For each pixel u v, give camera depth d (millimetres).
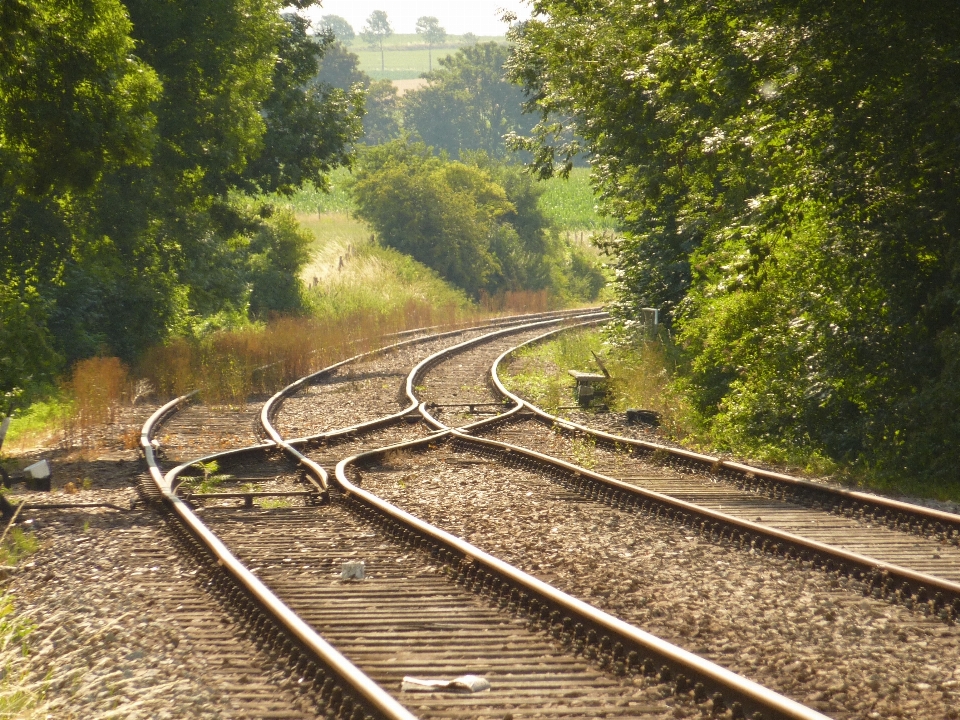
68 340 99750
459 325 157250
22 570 32094
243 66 105750
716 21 52656
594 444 58812
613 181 89250
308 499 43938
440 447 58875
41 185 75375
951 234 51125
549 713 20406
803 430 56594
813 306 55594
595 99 68250
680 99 59594
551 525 38250
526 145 83188
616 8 68562
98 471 51594
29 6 66000
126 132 74375
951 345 48438
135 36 96625
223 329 135375
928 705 21047
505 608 27656
